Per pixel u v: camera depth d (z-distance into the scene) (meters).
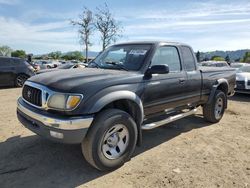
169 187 3.36
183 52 5.19
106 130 3.54
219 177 3.65
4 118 6.34
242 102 9.80
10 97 9.52
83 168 3.81
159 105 4.48
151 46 4.54
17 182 3.40
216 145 4.88
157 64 4.46
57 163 3.95
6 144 4.64
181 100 5.02
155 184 3.43
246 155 4.43
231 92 6.98
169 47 4.86
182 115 5.23
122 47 4.89
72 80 3.57
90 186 3.35
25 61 13.30
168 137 5.29
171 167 3.92
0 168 3.76
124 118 3.72
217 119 6.35
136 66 4.30
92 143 3.45
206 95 5.86
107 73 3.95
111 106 3.97
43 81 3.72
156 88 4.33
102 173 3.68
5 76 12.34
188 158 4.26
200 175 3.69
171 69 4.83
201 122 6.47
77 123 3.28
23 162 3.96
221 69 6.45
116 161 3.73
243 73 11.45
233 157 4.34
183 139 5.18
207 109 6.16
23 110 3.86
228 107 8.62
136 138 3.98
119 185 3.39
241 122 6.61
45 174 3.62
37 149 4.43
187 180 3.54
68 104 3.29
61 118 3.28
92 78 3.66
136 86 3.98
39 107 3.58
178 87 4.84
